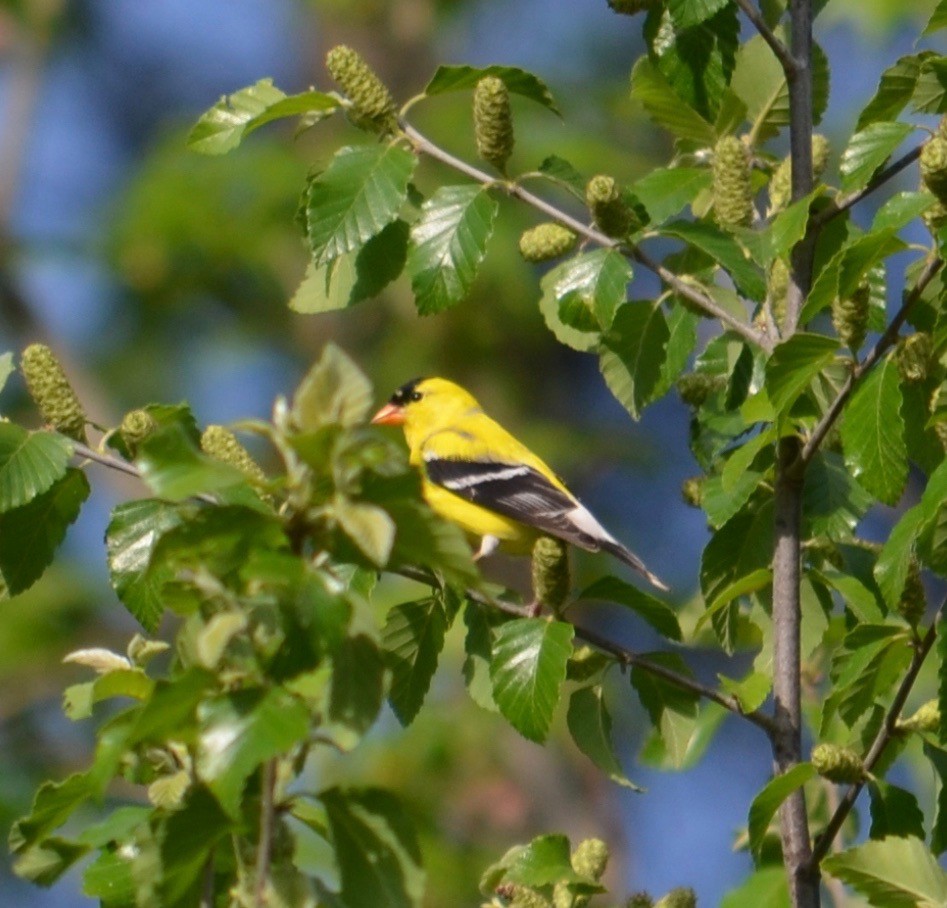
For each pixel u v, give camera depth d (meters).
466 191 7.17
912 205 6.20
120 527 6.71
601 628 18.31
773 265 7.68
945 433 6.96
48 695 17.25
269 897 4.30
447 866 15.09
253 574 4.04
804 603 7.62
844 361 6.48
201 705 4.09
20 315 19.98
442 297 7.06
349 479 4.09
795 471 6.91
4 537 6.83
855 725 7.53
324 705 4.15
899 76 7.35
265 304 20.36
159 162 20.03
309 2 22.12
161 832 4.31
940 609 6.23
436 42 22.19
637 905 6.36
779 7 8.23
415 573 7.05
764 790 6.23
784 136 17.11
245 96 7.61
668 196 7.80
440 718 16.02
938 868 5.87
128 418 6.71
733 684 6.78
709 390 8.02
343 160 7.05
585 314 7.01
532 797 17.23
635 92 8.15
